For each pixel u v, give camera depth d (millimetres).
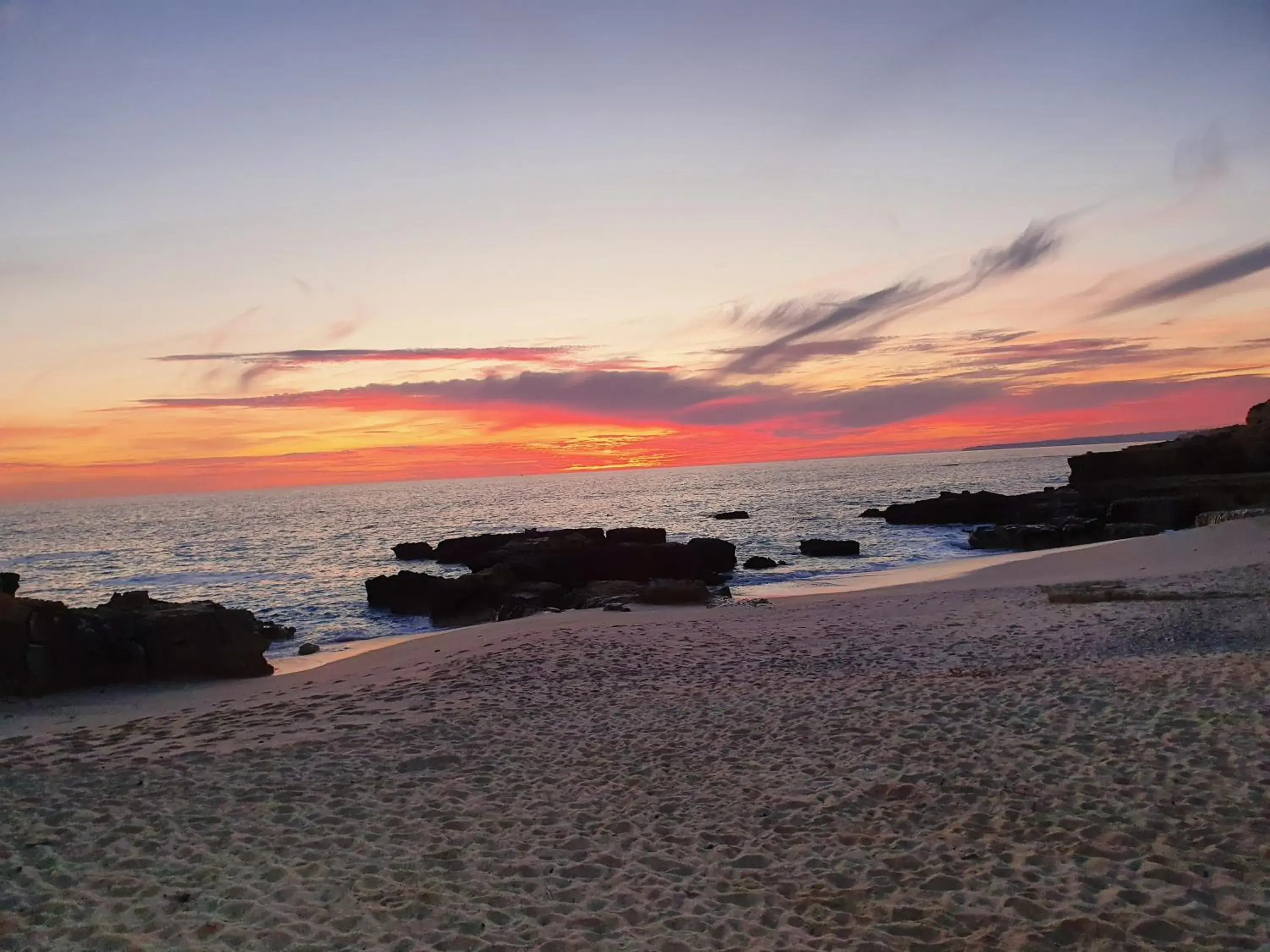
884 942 5023
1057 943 4871
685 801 7684
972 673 12086
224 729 11164
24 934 5184
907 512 56969
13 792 8250
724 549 37344
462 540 49062
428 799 7938
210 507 169000
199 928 5301
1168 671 10680
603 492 163000
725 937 5191
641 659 15023
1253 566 20078
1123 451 52781
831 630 17188
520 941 5180
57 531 99562
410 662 16250
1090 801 6840
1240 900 5176
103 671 15609
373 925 5391
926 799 7266
